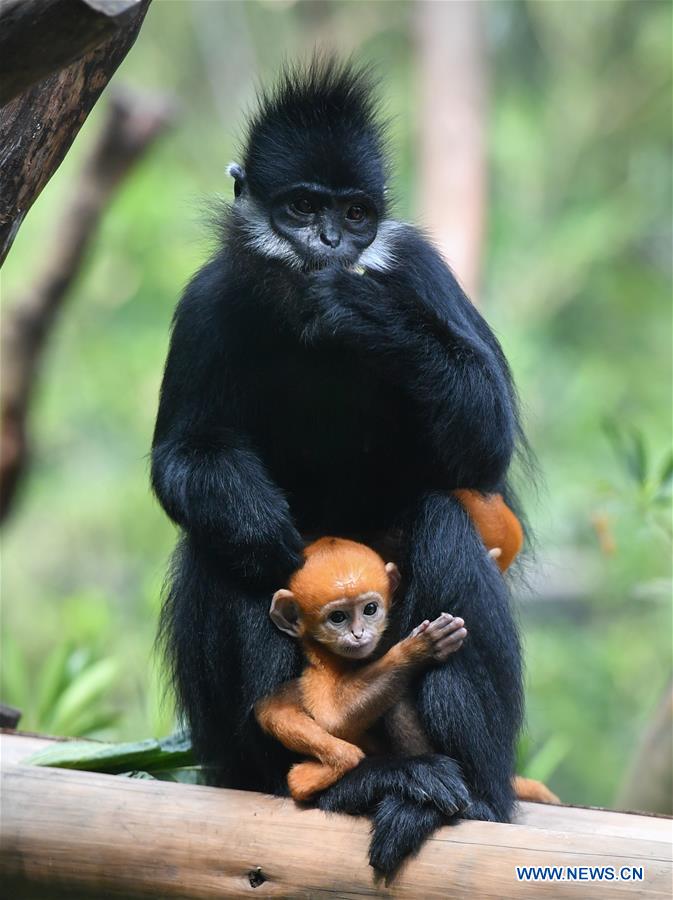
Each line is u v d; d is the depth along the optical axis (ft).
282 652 26.08
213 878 24.02
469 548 26.30
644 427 87.81
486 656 25.94
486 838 23.17
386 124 31.45
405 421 29.07
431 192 87.81
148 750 29.01
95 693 42.04
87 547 90.43
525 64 110.01
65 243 58.90
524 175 103.24
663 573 69.87
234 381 28.86
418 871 23.06
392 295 27.20
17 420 58.70
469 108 89.20
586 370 92.63
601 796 74.02
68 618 70.74
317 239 28.63
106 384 90.84
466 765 25.46
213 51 112.98
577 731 75.51
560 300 98.32
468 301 30.63
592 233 98.22
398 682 24.68
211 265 29.91
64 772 26.45
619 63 105.81
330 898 23.36
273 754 26.53
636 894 21.81
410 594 26.55
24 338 58.59
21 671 47.39
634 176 103.35
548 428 89.86
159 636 30.45
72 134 24.39
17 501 62.18
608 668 79.20
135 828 24.75
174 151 106.52
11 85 18.81
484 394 26.96
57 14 17.80
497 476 27.53
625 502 40.81
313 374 28.86
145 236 90.99
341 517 30.14
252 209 29.32
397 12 111.14
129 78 111.14
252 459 27.37
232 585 26.73
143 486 90.22
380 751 26.40
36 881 25.26
